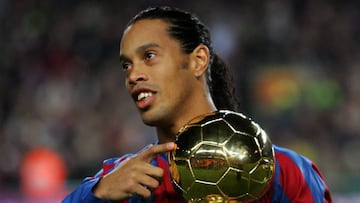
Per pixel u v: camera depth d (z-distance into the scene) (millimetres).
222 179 6973
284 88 37719
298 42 42000
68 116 36188
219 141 7012
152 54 8039
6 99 37812
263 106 37344
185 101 8211
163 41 8102
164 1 43469
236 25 41844
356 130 36531
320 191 8430
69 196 7852
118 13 43312
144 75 7965
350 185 25125
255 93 37781
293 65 39469
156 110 8016
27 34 42125
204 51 8430
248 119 7305
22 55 40969
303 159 8734
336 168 34750
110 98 37250
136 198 8375
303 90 37844
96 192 7410
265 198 8180
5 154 33406
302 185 8289
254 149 7039
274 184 8211
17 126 35469
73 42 41500
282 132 36156
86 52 41031
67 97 37312
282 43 41781
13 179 30688
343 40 42625
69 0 43500
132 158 7391
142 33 8102
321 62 40375
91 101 37469
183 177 7078
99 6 43375
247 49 40844
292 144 35562
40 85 38406
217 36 40531
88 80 38969
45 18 42750
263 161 7066
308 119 36438
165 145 7137
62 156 33500
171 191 8398
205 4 42875
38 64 40031
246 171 6984
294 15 43500
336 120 36844
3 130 35656
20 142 34562
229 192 7035
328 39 42469
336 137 36219
